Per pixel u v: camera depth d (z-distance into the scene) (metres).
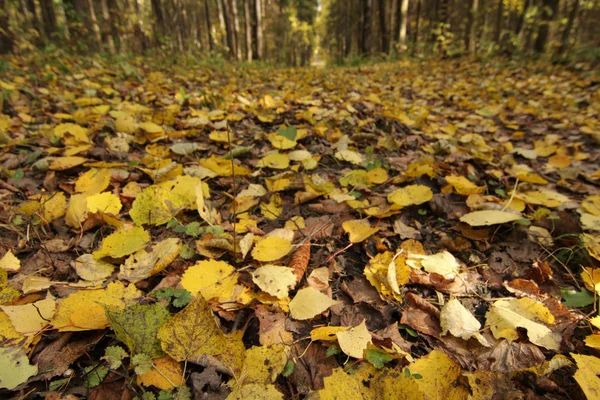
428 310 1.27
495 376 0.96
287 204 1.99
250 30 15.51
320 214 1.90
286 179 2.02
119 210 1.64
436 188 2.24
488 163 2.71
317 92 5.16
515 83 6.83
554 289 1.42
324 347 1.10
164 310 1.00
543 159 3.15
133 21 9.29
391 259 1.43
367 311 1.26
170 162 2.10
